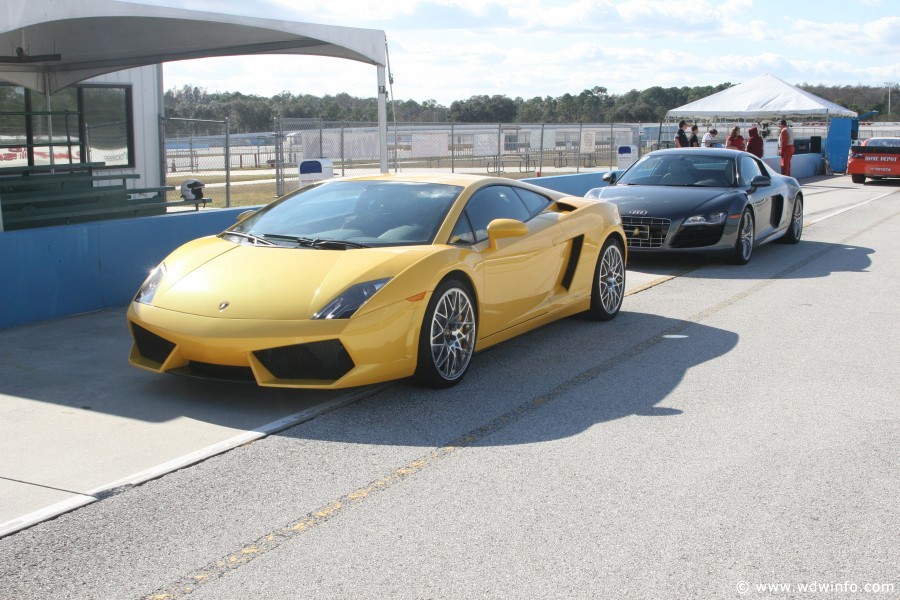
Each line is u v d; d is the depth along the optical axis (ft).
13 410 14.99
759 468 12.48
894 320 22.80
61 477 12.09
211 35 31.35
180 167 65.51
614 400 15.81
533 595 8.93
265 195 59.52
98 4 23.36
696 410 15.23
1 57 35.32
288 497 11.45
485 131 80.33
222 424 14.34
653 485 11.84
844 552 9.89
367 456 12.95
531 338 20.79
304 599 8.84
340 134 57.00
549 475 12.21
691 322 22.59
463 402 15.64
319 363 14.73
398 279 15.29
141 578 9.29
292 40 32.55
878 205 58.39
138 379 16.90
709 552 9.88
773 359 18.81
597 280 21.95
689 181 33.60
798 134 112.57
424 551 9.91
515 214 19.36
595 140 103.45
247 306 14.87
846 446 13.41
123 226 23.99
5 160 43.96
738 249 31.45
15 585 9.12
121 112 49.88
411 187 18.63
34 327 21.35
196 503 11.25
